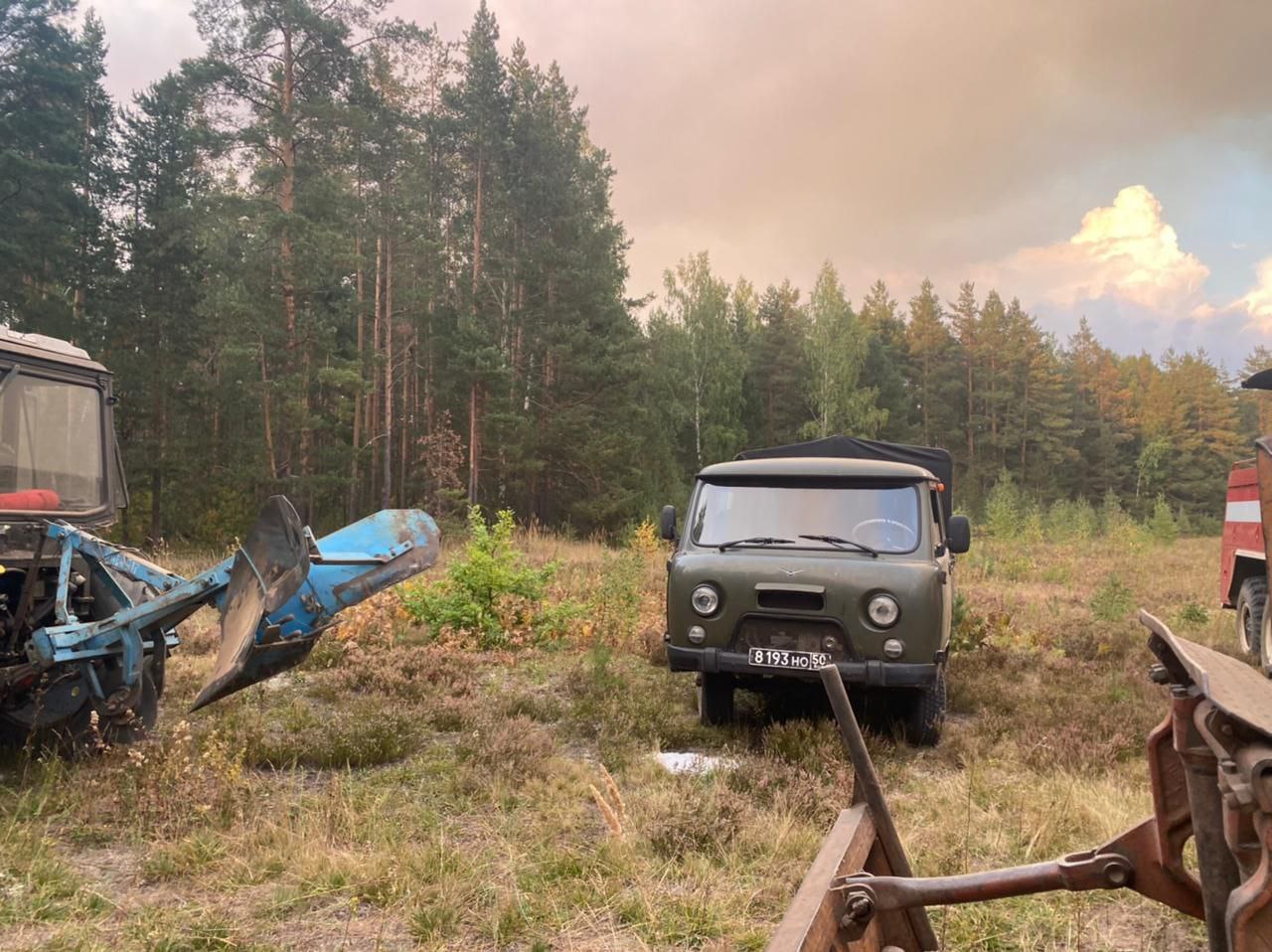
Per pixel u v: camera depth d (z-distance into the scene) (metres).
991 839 4.43
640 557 12.14
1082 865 1.90
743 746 6.09
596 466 34.25
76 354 6.04
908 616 5.81
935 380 73.25
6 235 24.56
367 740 5.84
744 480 6.73
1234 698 1.49
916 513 6.36
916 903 1.89
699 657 6.10
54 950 3.29
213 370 36.62
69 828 4.44
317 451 30.28
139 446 26.83
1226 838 1.49
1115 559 25.88
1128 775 5.51
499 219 36.81
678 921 3.61
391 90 36.75
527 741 5.89
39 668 4.97
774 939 1.64
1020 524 32.00
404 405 37.28
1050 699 7.60
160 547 21.77
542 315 34.72
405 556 5.70
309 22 26.05
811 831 4.46
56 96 26.80
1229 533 10.77
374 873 3.96
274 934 3.51
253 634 4.65
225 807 4.63
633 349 35.66
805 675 5.89
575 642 10.09
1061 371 78.88
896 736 6.21
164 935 3.41
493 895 3.83
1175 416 80.62
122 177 28.56
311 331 27.33
